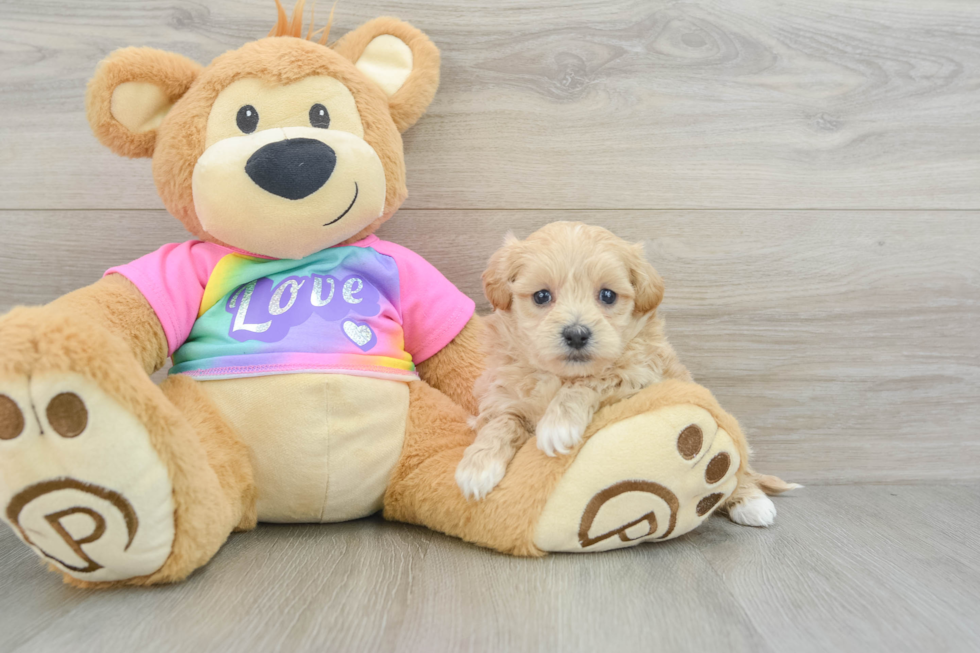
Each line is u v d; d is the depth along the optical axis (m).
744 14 1.81
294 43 1.46
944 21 1.84
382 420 1.41
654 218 1.85
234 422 1.33
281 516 1.41
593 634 0.98
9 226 1.77
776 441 1.90
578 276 1.36
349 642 0.94
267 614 1.02
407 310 1.57
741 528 1.52
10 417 1.00
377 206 1.45
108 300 1.29
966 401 1.91
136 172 1.78
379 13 1.77
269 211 1.34
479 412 1.49
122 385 1.05
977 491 1.85
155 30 1.75
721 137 1.84
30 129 1.76
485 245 1.84
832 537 1.45
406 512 1.44
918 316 1.88
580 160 1.83
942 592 1.16
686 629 1.00
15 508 1.04
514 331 1.45
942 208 1.88
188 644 0.93
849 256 1.87
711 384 1.88
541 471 1.28
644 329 1.47
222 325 1.40
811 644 0.97
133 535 1.08
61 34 1.74
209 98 1.39
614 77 1.81
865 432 1.90
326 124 1.42
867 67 1.84
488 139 1.82
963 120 1.86
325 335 1.39
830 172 1.86
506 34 1.79
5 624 0.99
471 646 0.93
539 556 1.29
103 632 0.96
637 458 1.26
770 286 1.87
